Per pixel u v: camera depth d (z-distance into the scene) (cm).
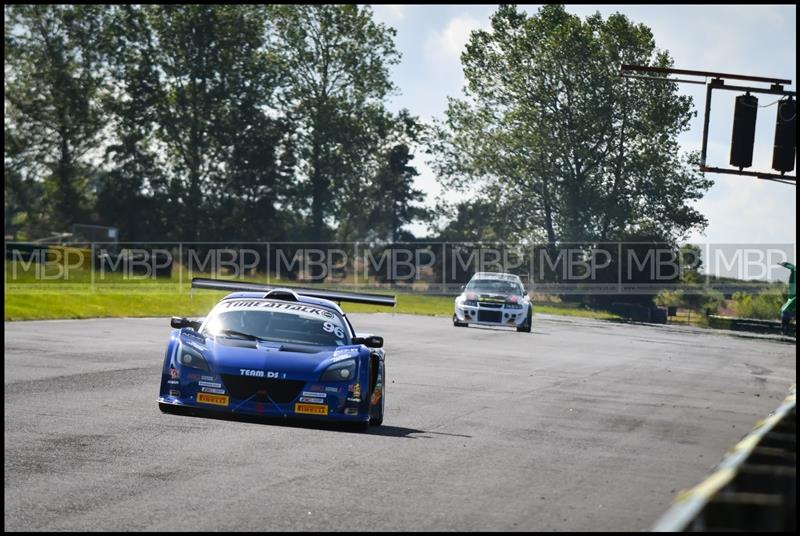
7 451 3219
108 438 3566
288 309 4491
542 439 4172
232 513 2500
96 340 8112
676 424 4916
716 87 7694
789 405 2980
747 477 1769
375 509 2625
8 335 7994
